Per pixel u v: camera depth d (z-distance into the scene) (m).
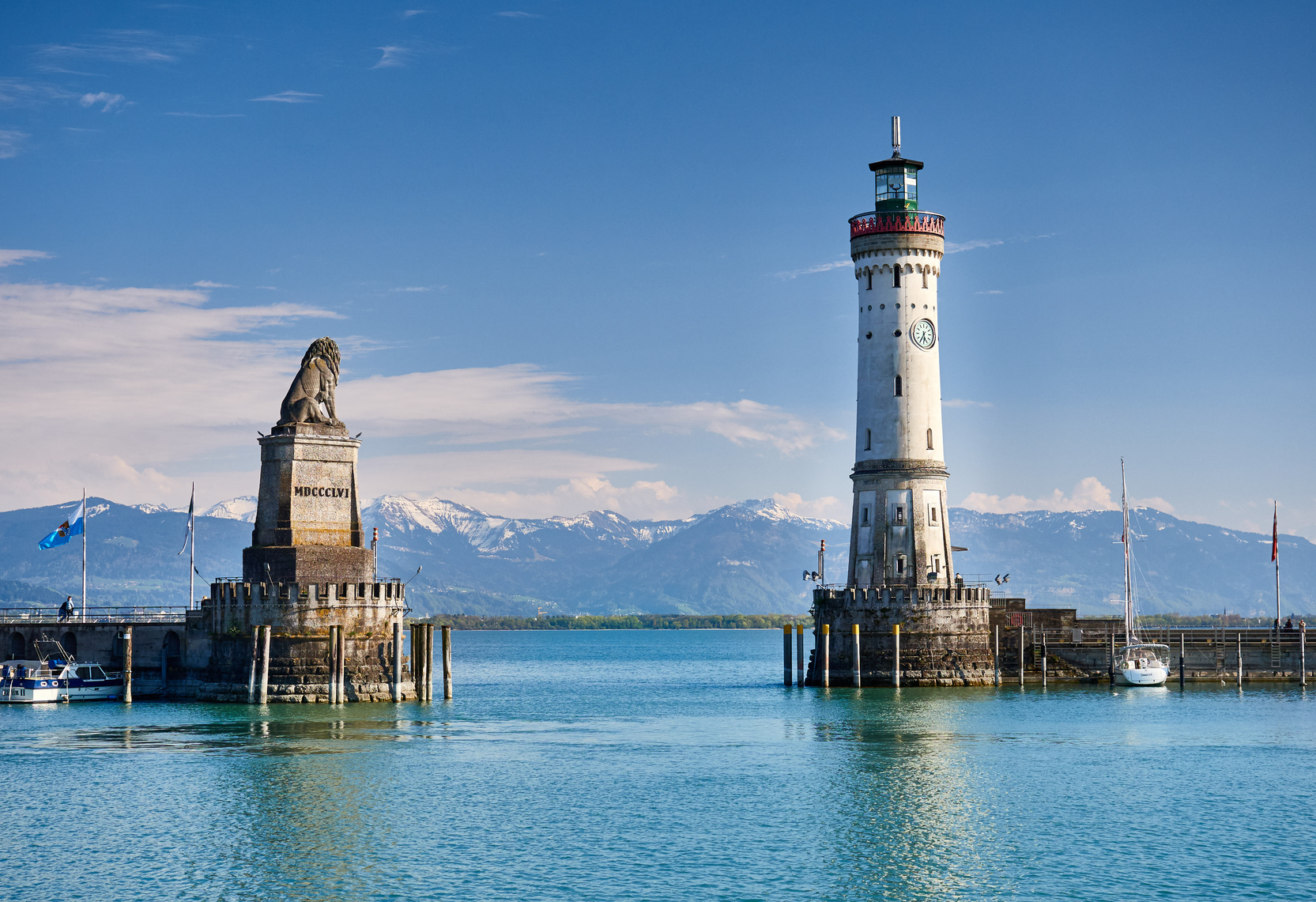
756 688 185.62
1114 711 133.25
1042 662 152.12
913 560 151.25
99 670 138.12
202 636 135.75
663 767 104.00
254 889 71.88
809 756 108.75
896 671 147.38
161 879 73.50
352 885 72.38
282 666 131.12
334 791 94.31
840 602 150.38
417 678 139.50
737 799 92.12
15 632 141.12
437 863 76.38
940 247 154.50
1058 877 74.12
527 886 72.31
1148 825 84.88
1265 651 157.50
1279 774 100.62
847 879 73.69
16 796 92.31
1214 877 74.06
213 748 110.38
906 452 152.12
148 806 89.75
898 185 155.62
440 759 107.00
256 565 133.25
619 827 84.38
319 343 136.62
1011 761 105.62
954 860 77.19
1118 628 159.88
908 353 152.88
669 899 70.31
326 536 134.12
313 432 133.75
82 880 73.31
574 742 117.31
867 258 154.38
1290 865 76.19
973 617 149.88
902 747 112.69
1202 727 123.31
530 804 90.62
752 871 75.12
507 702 160.62
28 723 122.88
